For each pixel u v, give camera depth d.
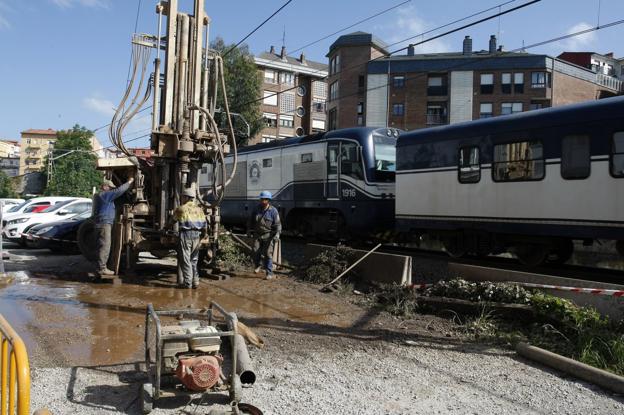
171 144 9.64
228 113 10.12
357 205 14.25
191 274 9.16
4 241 17.64
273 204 17.33
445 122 40.38
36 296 8.23
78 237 11.22
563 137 9.77
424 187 12.52
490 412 4.29
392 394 4.62
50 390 4.47
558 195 9.80
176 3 9.80
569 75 41.09
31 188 75.44
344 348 5.97
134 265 9.99
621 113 8.95
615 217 8.98
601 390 4.79
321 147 15.39
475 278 8.13
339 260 10.12
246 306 7.95
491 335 6.50
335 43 43.69
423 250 14.10
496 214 10.93
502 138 10.84
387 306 7.90
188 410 4.16
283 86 54.28
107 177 10.55
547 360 5.43
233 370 4.23
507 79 39.81
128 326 6.57
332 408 4.30
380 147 14.33
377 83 41.22
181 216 9.09
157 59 10.02
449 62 40.34
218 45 36.50
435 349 6.00
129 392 4.48
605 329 6.05
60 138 67.19
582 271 10.48
